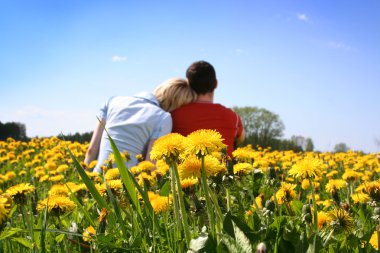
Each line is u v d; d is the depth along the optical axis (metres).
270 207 2.44
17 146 11.12
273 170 3.22
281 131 40.44
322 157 8.84
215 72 5.61
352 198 3.06
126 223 2.47
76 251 2.23
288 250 1.69
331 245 1.90
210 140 1.80
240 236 1.63
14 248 2.39
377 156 6.74
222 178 2.23
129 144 5.19
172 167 1.87
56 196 2.40
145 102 5.44
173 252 1.94
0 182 5.21
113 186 2.56
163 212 2.43
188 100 5.46
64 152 8.07
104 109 5.75
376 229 2.01
